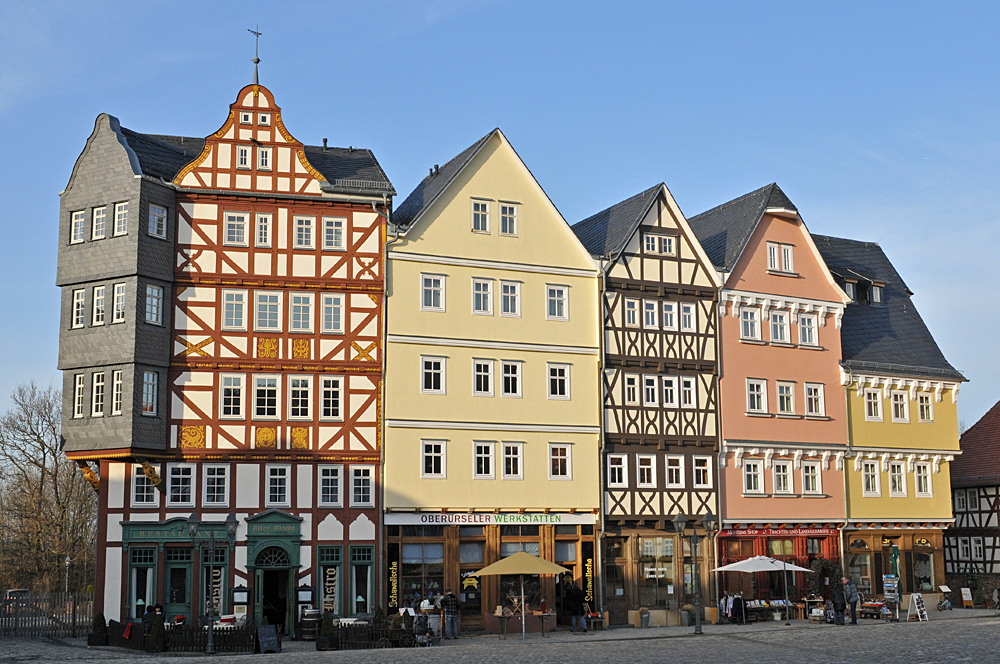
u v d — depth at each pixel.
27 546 54.75
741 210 44.66
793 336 43.31
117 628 29.58
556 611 37.38
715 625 36.94
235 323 34.84
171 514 33.44
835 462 43.41
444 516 35.84
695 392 40.56
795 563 41.88
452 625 33.16
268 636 27.77
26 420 56.62
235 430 34.25
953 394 46.88
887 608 37.72
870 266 50.03
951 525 48.25
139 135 35.88
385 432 35.53
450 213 37.72
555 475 37.84
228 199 35.25
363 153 39.22
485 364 37.41
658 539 39.22
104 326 33.47
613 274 39.84
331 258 35.91
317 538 34.47
